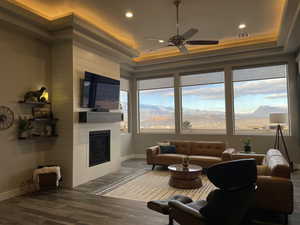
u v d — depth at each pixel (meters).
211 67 6.42
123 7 3.79
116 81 5.59
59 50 4.43
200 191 3.88
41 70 4.34
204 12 4.01
